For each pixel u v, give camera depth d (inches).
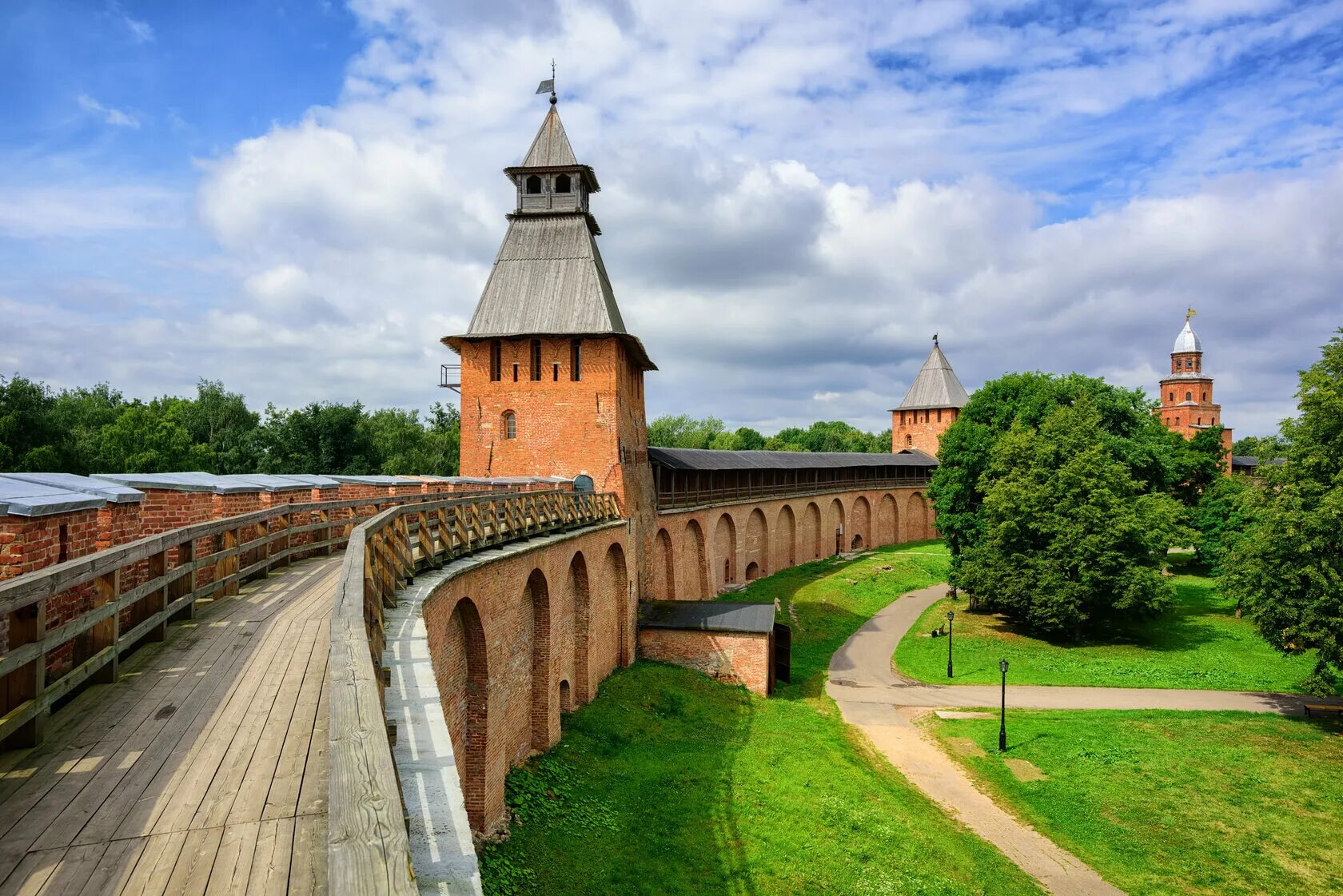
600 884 587.5
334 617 236.2
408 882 114.5
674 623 1232.2
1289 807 836.6
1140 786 885.2
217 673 308.3
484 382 1259.8
